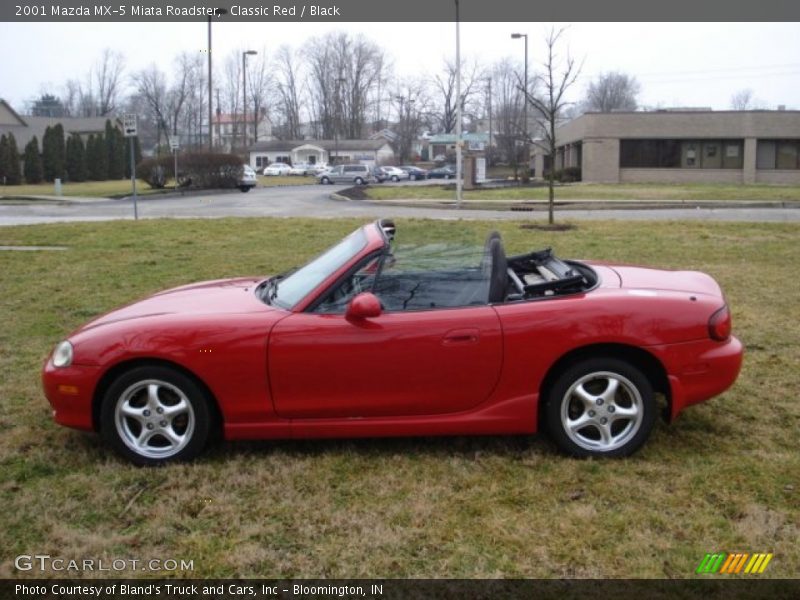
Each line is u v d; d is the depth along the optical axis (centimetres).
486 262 459
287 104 11081
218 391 438
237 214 2434
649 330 434
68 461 454
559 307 438
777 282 965
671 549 348
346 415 444
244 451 465
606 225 1603
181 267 1133
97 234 1548
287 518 383
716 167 4516
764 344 677
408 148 10600
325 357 434
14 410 541
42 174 5166
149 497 408
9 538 367
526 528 369
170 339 437
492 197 3014
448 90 10031
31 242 1432
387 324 436
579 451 443
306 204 2953
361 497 404
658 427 493
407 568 338
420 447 467
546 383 450
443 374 436
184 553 353
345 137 10819
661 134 4478
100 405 450
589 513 380
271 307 462
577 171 4772
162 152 7688
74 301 905
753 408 525
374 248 459
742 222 1655
